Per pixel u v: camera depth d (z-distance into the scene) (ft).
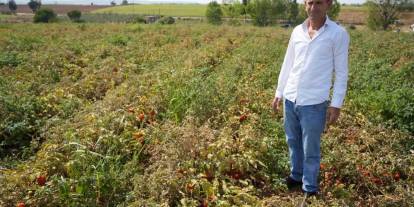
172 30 89.86
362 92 30.30
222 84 29.19
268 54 46.62
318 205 15.15
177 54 49.80
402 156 19.71
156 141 19.89
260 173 17.90
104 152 19.22
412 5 176.86
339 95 14.37
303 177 16.11
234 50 53.52
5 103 24.76
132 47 57.31
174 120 23.62
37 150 22.09
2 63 42.22
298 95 14.94
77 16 187.32
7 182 15.93
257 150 18.97
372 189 17.46
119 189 16.33
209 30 89.04
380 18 173.58
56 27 96.53
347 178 17.89
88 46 57.62
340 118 24.08
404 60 46.14
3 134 22.90
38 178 16.28
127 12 272.31
